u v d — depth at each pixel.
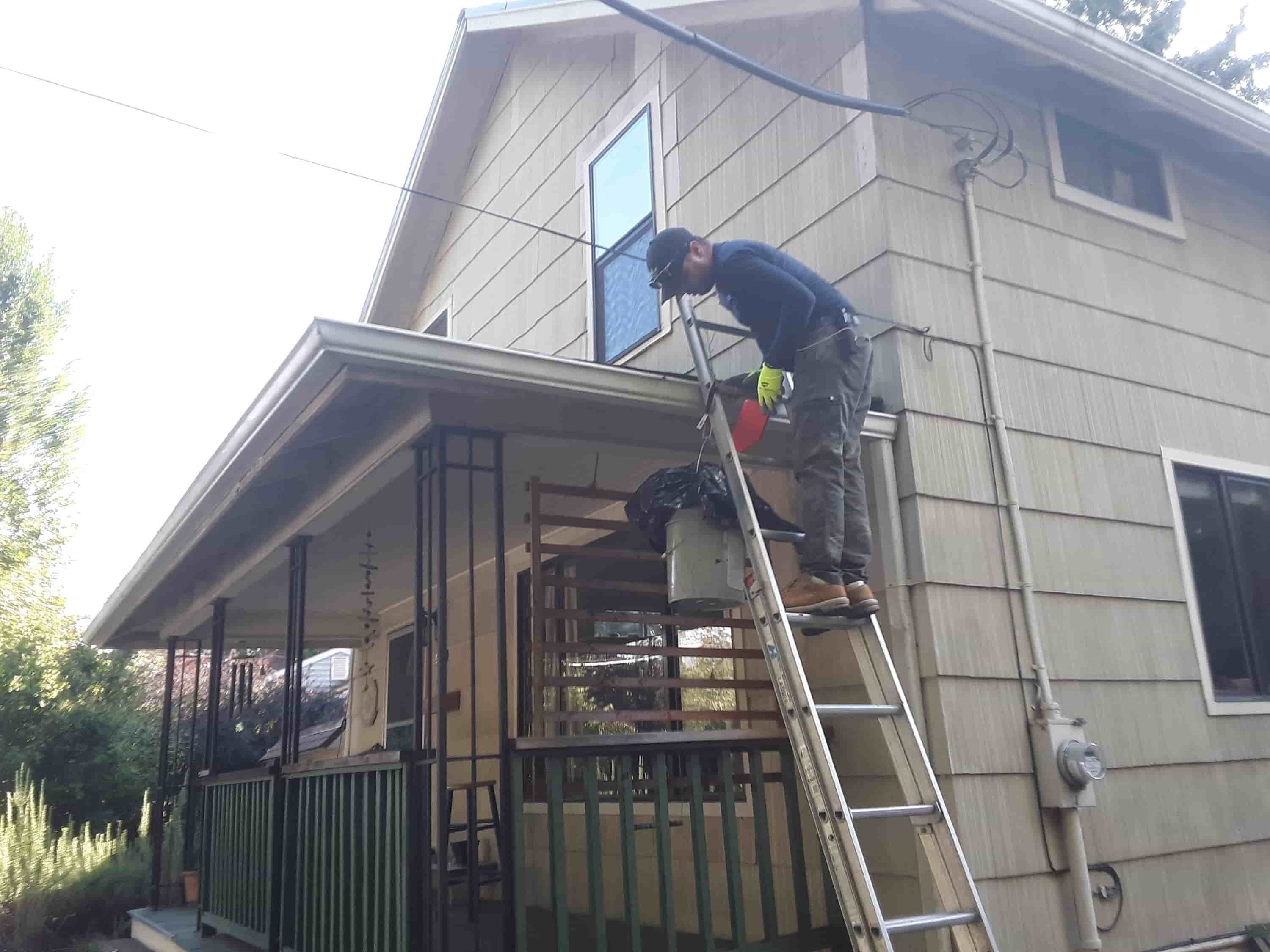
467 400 3.79
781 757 4.17
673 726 5.39
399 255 9.68
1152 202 5.69
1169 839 4.41
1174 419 5.26
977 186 4.82
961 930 2.81
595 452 4.38
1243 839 4.69
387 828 3.84
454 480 4.83
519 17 7.59
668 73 6.30
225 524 5.77
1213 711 4.82
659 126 6.30
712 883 4.98
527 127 8.10
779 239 5.11
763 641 3.14
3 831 9.59
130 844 11.27
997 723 4.04
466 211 9.09
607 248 6.59
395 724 8.84
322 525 5.09
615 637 5.93
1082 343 4.98
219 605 7.11
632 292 6.46
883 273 4.42
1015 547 4.36
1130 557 4.79
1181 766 4.60
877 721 4.09
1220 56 11.23
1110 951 4.05
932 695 3.96
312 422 3.89
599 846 3.63
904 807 2.92
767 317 3.55
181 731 14.70
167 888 8.36
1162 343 5.35
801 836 4.14
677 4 5.54
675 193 6.05
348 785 4.34
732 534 3.83
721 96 5.73
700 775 3.95
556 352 7.22
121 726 14.45
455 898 6.99
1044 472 4.60
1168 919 4.29
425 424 3.75
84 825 11.99
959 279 4.60
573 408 4.00
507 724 3.58
